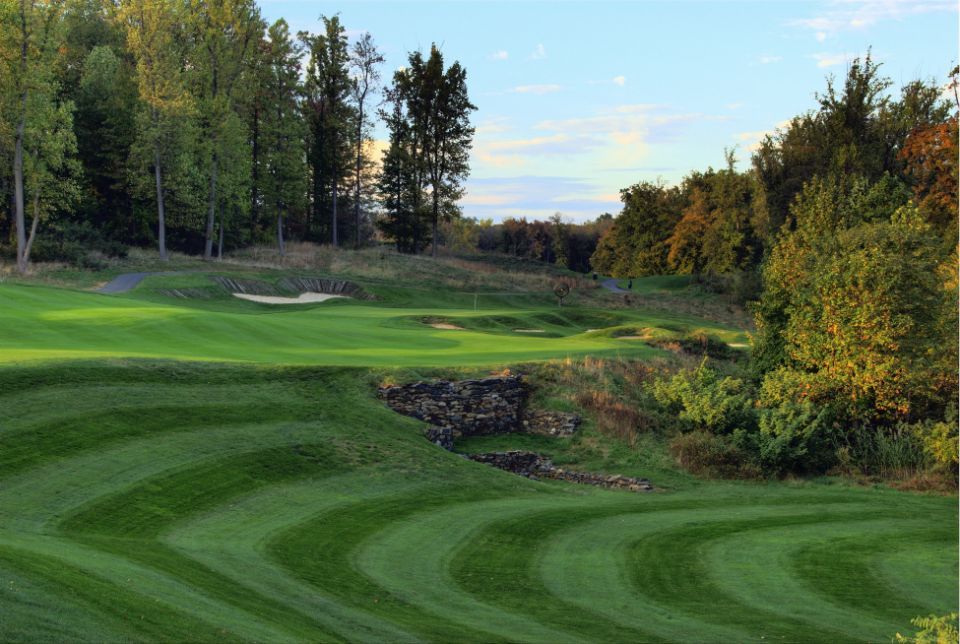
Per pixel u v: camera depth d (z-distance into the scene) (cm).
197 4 7800
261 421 2475
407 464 2442
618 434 3083
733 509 2427
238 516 1839
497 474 2588
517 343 4372
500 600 1527
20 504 1645
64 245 6362
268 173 8625
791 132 8662
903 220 3547
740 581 1730
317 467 2269
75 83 7969
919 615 1568
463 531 1950
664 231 13825
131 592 1120
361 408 2769
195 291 6044
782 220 8694
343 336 4112
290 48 8519
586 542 1955
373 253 9456
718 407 3094
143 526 1675
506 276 9425
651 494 2622
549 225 19038
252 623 1120
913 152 5166
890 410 3294
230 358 3048
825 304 3381
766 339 4100
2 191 6325
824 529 2202
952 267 3494
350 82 9862
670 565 1817
